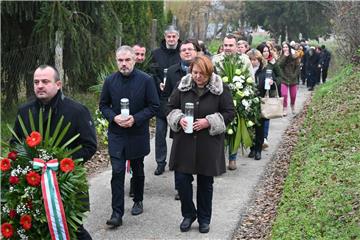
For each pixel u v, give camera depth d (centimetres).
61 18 1055
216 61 851
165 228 623
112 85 629
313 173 696
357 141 813
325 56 2188
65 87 1222
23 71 1136
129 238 595
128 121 607
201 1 3394
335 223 527
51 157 440
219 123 565
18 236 440
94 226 631
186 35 3177
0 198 439
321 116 1102
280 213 606
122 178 621
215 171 574
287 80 1429
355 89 1241
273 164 909
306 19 3853
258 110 848
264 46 987
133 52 625
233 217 657
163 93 748
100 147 1006
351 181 623
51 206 432
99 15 1202
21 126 455
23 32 1147
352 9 1588
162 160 842
